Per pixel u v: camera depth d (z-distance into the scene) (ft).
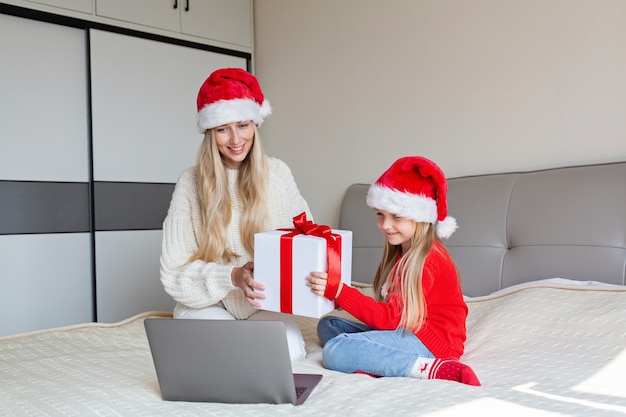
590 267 6.46
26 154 8.97
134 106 10.01
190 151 10.79
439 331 4.78
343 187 9.94
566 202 6.79
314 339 6.00
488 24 8.01
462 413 3.26
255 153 5.83
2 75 8.73
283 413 3.45
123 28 9.81
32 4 8.84
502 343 5.11
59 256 9.32
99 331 6.02
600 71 6.98
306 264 4.57
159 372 3.75
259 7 11.49
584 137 7.14
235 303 5.57
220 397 3.73
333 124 10.09
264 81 11.39
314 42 10.38
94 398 3.78
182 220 5.91
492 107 7.99
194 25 10.69
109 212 9.77
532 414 3.23
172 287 5.67
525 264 6.96
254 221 5.76
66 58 9.34
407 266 4.82
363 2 9.56
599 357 4.48
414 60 8.87
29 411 3.57
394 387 3.85
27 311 9.03
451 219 5.13
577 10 7.16
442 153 8.57
